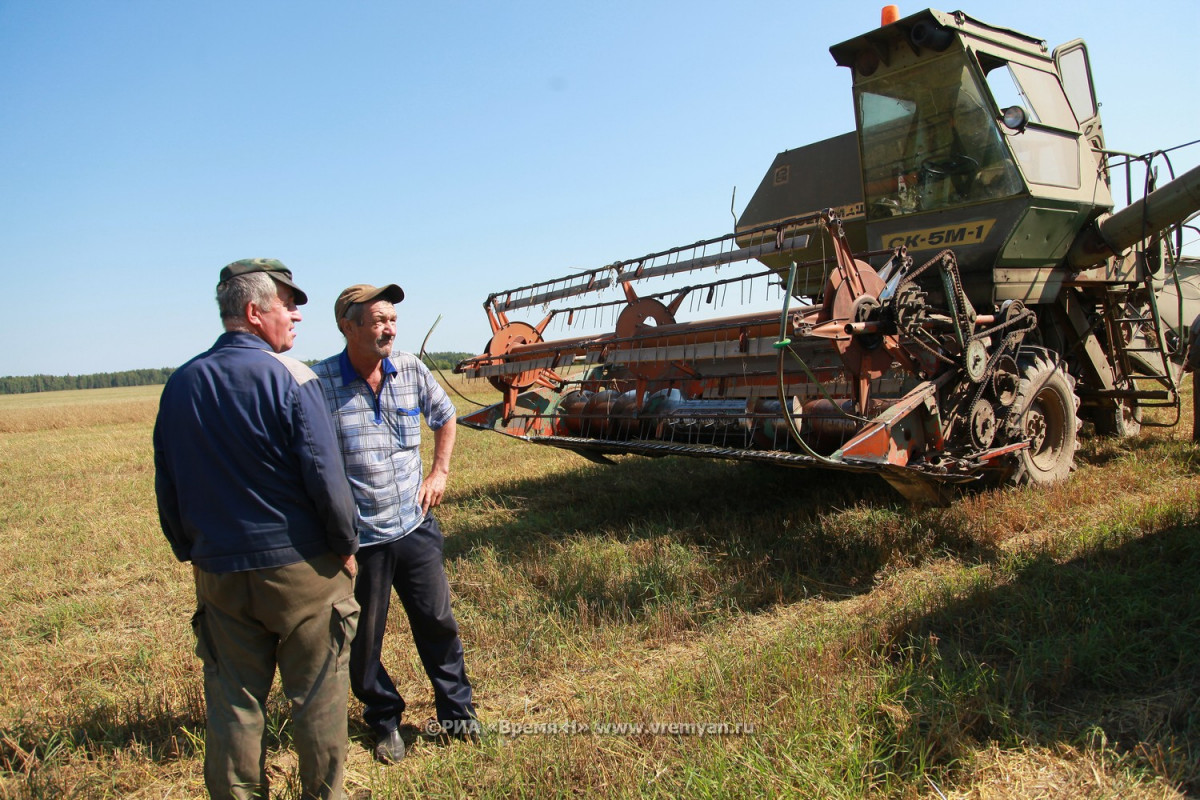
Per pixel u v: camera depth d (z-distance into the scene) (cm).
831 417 551
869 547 531
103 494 1080
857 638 380
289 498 257
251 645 262
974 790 272
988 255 636
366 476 320
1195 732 295
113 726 356
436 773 303
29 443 2170
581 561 534
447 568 562
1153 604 399
